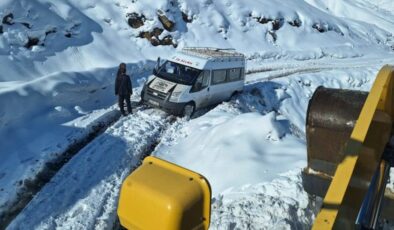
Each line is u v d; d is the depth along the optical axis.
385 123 4.26
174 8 28.56
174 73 16.89
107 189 9.95
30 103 13.78
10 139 11.95
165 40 26.34
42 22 20.53
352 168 3.42
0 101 12.62
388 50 43.66
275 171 9.98
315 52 34.62
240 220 7.55
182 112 16.11
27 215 8.63
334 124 5.58
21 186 9.69
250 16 33.75
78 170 10.70
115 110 15.75
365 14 54.44
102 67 19.47
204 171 10.91
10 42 18.86
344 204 3.38
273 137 12.01
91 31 23.06
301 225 7.52
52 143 12.15
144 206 2.62
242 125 12.52
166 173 2.79
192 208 2.59
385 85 4.29
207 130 13.56
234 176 10.09
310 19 38.12
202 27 29.52
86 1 24.81
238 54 19.86
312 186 6.00
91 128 13.73
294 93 24.34
